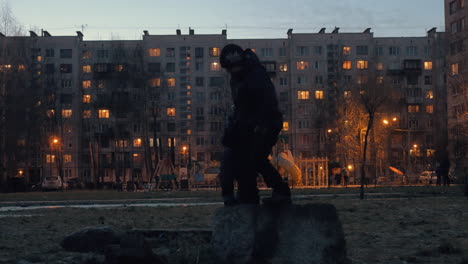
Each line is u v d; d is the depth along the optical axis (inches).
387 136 2810.0
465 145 2172.7
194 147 3924.7
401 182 2383.1
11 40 2556.6
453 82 2645.2
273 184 249.1
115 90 3193.9
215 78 3978.8
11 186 2368.4
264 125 237.0
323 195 1025.5
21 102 2468.0
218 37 4005.9
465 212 561.9
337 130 2837.1
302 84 3956.7
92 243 320.8
